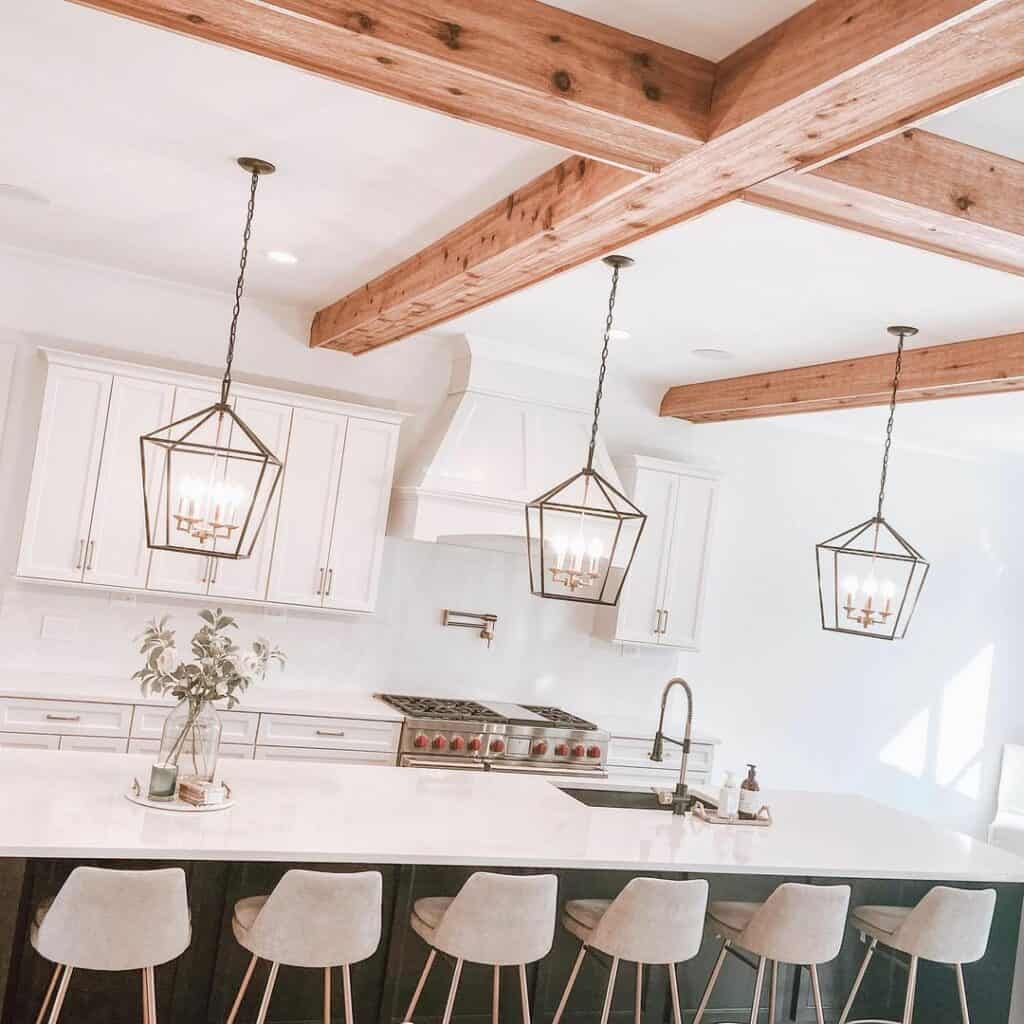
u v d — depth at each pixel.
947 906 4.04
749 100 2.53
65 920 2.83
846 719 7.61
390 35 2.35
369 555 5.95
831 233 3.70
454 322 5.83
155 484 5.48
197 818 3.38
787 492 7.39
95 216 4.63
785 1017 4.46
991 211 3.14
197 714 3.56
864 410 6.65
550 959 4.02
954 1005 4.68
